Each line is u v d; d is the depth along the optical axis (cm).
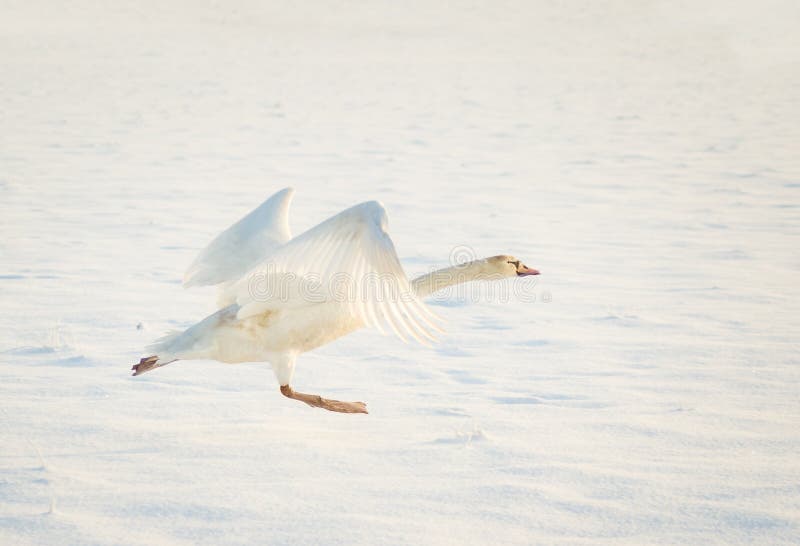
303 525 573
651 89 5322
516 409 832
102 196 2180
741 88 5322
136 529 566
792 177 2509
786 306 1252
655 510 596
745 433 752
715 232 1830
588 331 1132
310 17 10806
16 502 607
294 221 1873
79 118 3819
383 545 545
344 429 780
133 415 805
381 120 3950
